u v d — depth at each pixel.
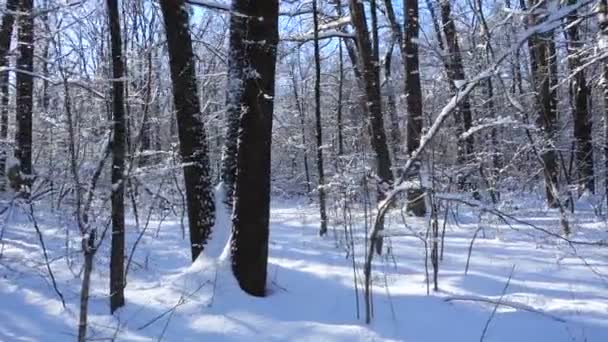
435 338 5.12
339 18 12.36
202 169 6.36
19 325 5.42
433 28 13.86
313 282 6.45
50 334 5.25
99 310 5.71
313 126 24.84
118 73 5.35
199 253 6.34
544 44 11.02
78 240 7.95
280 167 24.77
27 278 6.49
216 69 14.66
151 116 11.52
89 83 7.66
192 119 6.34
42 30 8.99
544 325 5.30
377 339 5.11
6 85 11.10
